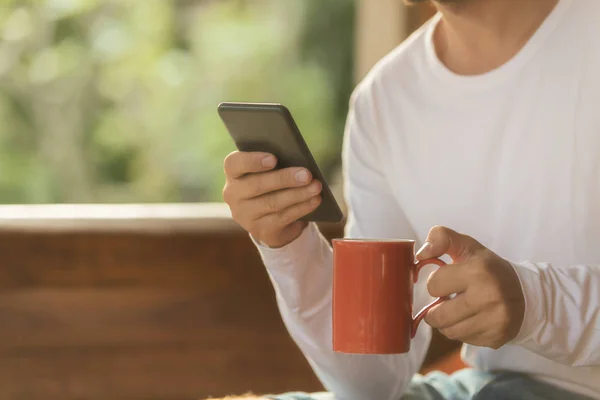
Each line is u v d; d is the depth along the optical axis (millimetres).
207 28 7438
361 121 1837
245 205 1440
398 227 1804
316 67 7371
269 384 2787
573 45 1568
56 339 2766
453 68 1718
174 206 2932
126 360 2779
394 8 3307
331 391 1788
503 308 1195
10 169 7168
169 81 7359
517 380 1548
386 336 1237
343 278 1255
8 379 2773
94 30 7207
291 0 7379
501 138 1619
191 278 2771
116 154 7359
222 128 7426
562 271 1326
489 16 1632
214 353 2787
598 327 1286
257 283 2771
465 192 1671
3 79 7070
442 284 1216
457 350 2764
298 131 1326
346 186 1902
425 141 1718
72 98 7223
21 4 7023
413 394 1687
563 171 1543
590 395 1508
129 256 2756
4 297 2756
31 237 2740
